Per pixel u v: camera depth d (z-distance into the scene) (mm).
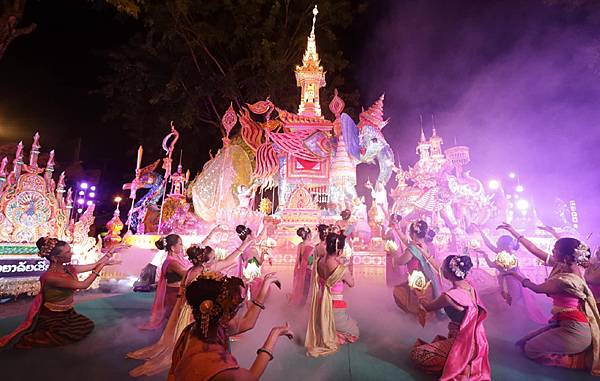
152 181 13133
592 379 3934
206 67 22141
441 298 3846
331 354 4531
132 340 4977
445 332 5434
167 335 4219
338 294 4949
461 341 3705
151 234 11969
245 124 12664
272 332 2422
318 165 12250
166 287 5574
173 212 12484
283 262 9492
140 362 4207
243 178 12031
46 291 4734
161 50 21641
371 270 8836
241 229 6176
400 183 12109
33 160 8250
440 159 11312
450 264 3918
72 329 4824
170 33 20250
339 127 12594
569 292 4242
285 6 22891
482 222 10500
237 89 20641
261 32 21578
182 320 4145
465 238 9688
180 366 2086
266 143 12250
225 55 22844
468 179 10961
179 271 5512
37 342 4578
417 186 11148
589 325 4164
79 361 4211
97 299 7965
